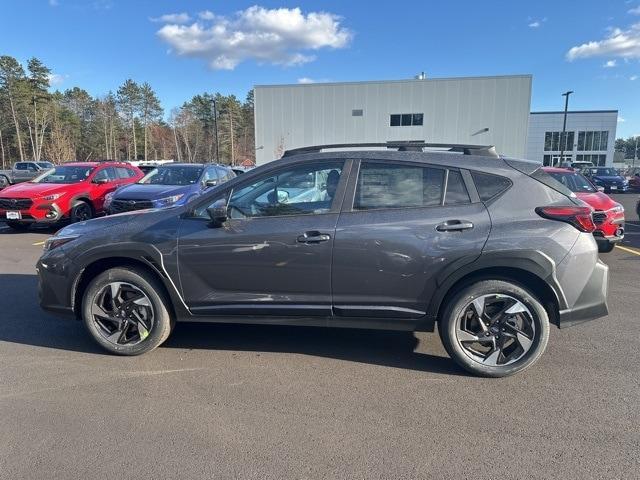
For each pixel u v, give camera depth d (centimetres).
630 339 447
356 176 376
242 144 8738
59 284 407
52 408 323
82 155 7975
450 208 361
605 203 856
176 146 8706
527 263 347
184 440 287
